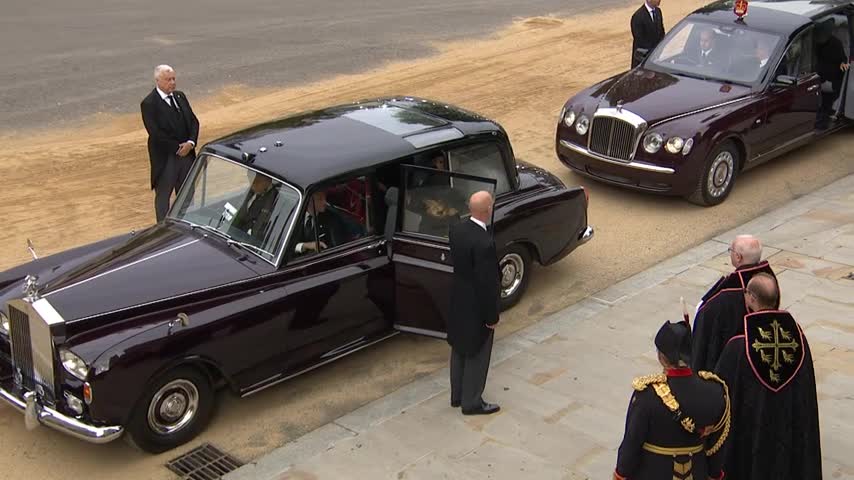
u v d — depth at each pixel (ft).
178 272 21.84
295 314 22.31
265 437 21.79
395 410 22.47
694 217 35.19
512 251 27.12
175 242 23.40
